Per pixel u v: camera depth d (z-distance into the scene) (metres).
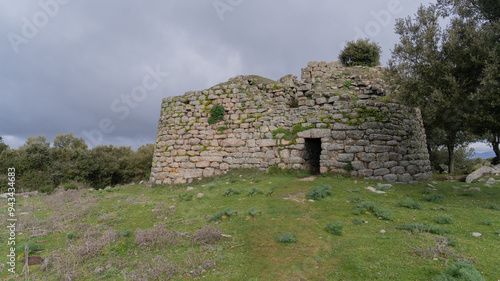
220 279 4.70
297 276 4.73
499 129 9.60
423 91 10.23
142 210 9.89
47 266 5.50
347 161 13.22
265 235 6.65
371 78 17.41
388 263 4.83
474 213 7.41
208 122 16.62
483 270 4.34
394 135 13.42
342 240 6.08
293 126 14.77
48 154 30.14
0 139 34.84
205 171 16.02
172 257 5.67
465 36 9.73
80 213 9.53
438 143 24.80
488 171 14.04
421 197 9.52
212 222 7.82
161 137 17.97
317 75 19.14
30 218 9.38
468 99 9.32
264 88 17.48
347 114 13.75
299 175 13.71
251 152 15.38
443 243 5.32
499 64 8.32
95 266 5.47
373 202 8.67
